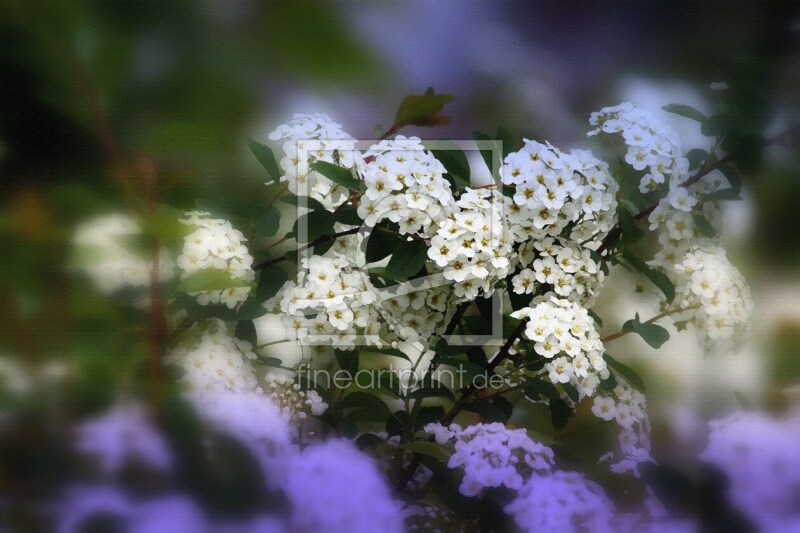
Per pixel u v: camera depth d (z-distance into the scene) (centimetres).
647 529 101
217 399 98
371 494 98
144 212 94
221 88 96
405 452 106
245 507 95
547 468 102
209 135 96
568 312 103
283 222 106
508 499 102
